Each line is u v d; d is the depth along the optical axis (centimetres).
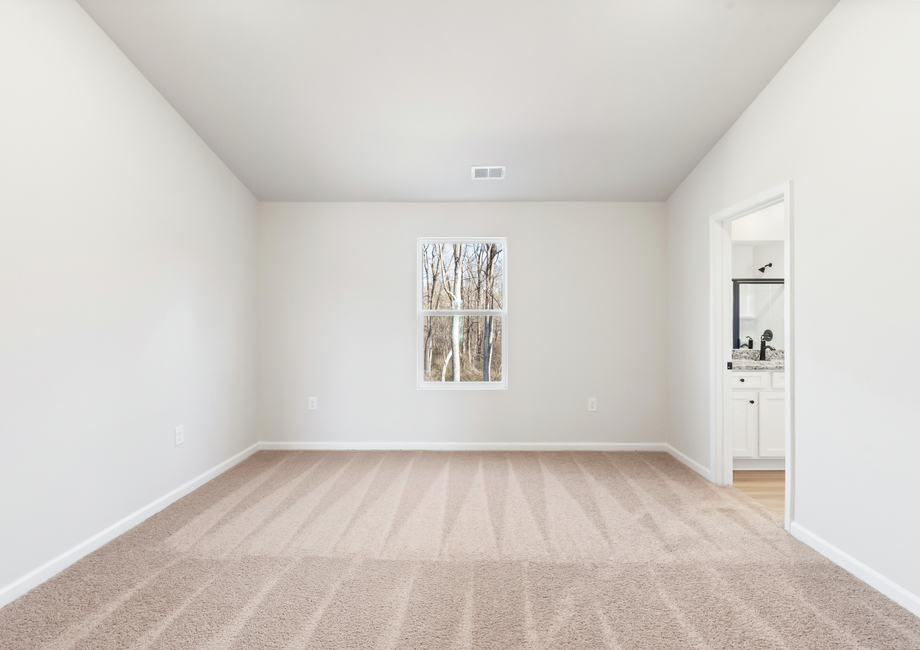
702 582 215
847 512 227
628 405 449
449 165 385
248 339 430
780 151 276
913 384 193
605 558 238
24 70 209
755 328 455
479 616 190
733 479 372
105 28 253
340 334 450
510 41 259
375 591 208
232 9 241
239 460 409
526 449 448
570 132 339
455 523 281
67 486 231
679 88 293
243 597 203
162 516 292
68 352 232
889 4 203
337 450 448
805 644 173
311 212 451
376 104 311
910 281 194
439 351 458
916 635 178
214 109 317
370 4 237
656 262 449
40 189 217
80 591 208
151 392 296
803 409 258
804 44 255
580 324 450
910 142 194
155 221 299
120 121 268
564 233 450
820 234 244
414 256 451
